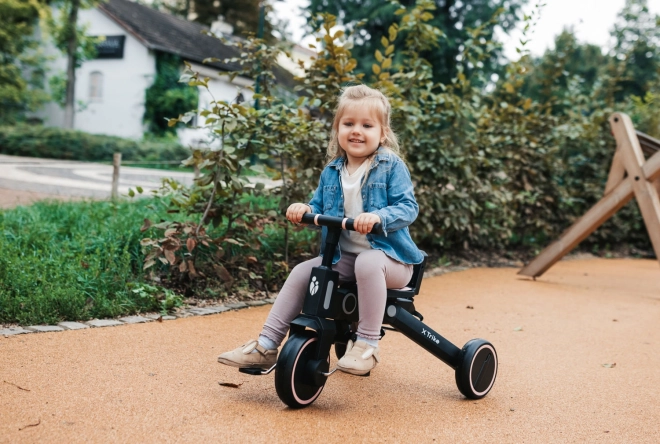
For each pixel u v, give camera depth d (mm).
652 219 6055
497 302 5453
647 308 5566
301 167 5316
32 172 13641
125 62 24625
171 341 3510
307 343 2531
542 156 8461
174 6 40312
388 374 3217
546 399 2949
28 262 4312
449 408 2744
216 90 25578
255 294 4848
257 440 2234
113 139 20828
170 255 4324
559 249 6684
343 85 5559
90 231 5273
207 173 4668
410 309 2857
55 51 27219
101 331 3598
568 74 9188
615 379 3338
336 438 2309
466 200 7168
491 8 21750
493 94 8516
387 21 21281
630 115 11242
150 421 2348
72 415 2352
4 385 2615
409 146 6566
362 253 2678
